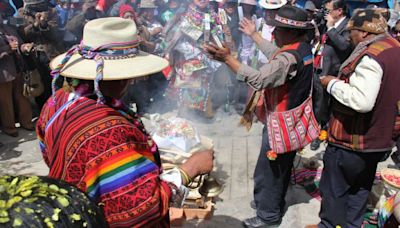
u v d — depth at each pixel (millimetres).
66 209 804
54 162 1530
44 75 5461
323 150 4957
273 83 2713
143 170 1437
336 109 2822
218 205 3727
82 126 1445
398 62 2578
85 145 1409
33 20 5277
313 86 3191
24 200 773
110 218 1408
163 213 1477
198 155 1784
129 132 1465
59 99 1649
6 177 845
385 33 2672
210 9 5297
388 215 2840
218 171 4344
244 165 4496
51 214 773
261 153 3223
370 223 3428
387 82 2588
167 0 6480
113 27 1546
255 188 3344
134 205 1394
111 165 1390
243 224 3432
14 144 4984
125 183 1393
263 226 3357
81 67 1523
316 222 3500
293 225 3439
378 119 2684
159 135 3664
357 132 2738
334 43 4582
